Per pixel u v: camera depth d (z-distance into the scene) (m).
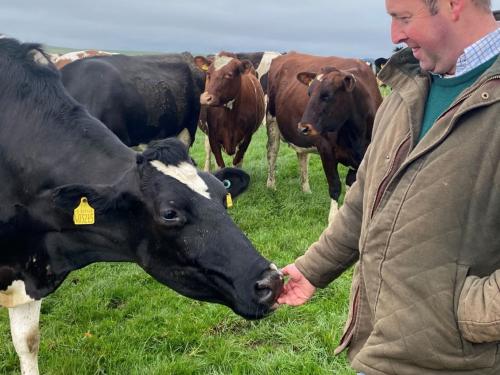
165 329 5.19
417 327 2.11
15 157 3.88
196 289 3.46
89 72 8.71
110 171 3.68
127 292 6.07
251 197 9.64
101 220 3.56
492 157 1.98
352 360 2.51
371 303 2.33
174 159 3.46
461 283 2.06
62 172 3.76
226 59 10.39
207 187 3.42
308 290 2.97
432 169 2.08
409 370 2.17
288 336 4.90
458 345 2.08
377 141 2.46
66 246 3.86
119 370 4.62
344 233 2.76
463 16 2.05
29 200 3.85
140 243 3.54
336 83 7.89
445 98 2.19
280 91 10.23
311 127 7.95
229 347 4.77
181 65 10.62
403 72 2.38
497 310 1.92
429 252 2.08
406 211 2.14
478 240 2.04
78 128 3.91
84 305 5.72
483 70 2.07
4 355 4.90
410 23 2.12
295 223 8.30
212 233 3.31
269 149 10.55
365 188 2.51
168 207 3.30
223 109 10.58
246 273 3.21
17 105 3.99
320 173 11.60
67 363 4.61
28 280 4.06
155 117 9.66
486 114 1.99
